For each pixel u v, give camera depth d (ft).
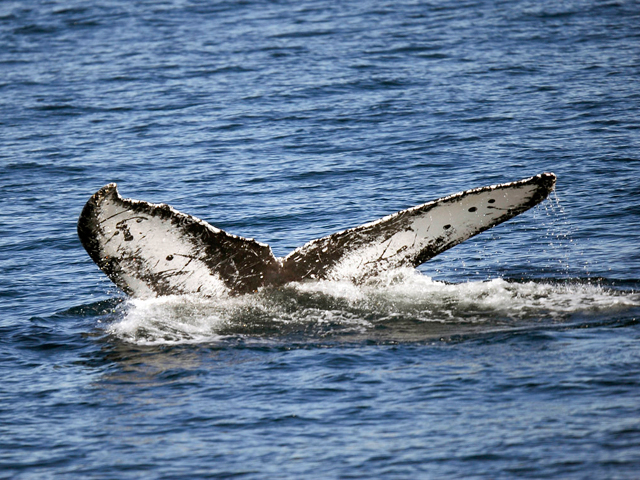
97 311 136.87
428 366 107.24
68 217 199.52
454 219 122.11
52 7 536.83
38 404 104.42
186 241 121.08
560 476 82.28
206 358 113.19
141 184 226.38
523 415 94.12
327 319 120.37
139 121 296.30
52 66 393.91
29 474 89.10
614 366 103.45
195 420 98.32
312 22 456.45
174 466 89.10
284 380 106.32
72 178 234.58
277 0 524.93
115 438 95.50
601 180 204.74
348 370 107.65
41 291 149.59
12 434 97.45
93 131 286.46
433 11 465.47
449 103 296.30
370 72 347.56
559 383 100.37
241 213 198.29
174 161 247.50
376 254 125.39
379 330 117.39
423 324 118.32
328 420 96.58
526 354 108.27
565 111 275.80
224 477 86.63
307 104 306.35
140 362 113.50
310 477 85.51
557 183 205.16
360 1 506.07
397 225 123.13
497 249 160.76
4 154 261.65
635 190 194.80
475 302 124.16
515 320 118.42
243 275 124.77
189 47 415.85
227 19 478.18
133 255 120.67
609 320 116.67
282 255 168.76
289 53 390.83
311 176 226.38
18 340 124.98
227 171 235.20
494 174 217.97
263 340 116.67
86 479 87.56
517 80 322.14
